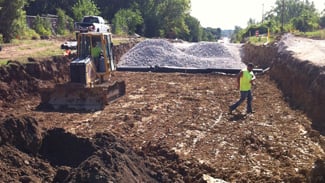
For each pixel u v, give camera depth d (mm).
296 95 14430
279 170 8141
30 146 7730
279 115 12562
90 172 6102
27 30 28719
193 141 10047
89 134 10484
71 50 21656
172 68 24016
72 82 13797
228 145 9758
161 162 8734
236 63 26516
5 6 24078
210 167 8305
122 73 23266
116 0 60562
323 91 11789
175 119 12117
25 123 7891
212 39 124375
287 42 22578
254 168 8320
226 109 13484
